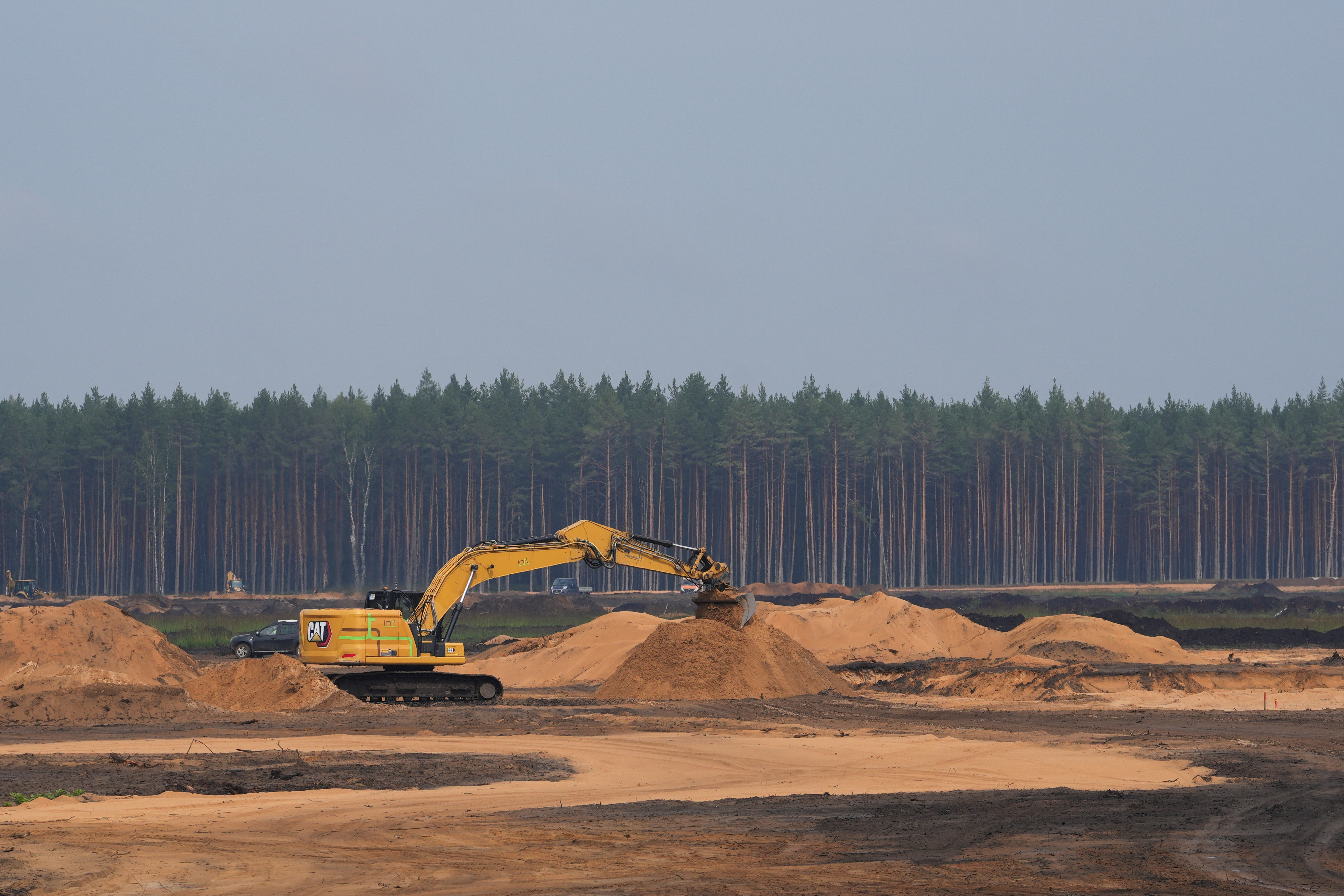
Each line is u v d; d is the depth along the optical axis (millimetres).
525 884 33469
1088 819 43938
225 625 189625
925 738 69875
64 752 62812
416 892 32562
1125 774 57688
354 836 40625
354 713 82125
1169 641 131500
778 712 84688
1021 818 44250
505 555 93688
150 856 36938
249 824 42844
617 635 123062
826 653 133750
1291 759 62188
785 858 36938
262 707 85375
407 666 92250
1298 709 91312
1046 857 37062
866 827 42281
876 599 142750
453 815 44906
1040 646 127812
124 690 79000
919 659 132250
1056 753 64500
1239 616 191625
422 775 55625
